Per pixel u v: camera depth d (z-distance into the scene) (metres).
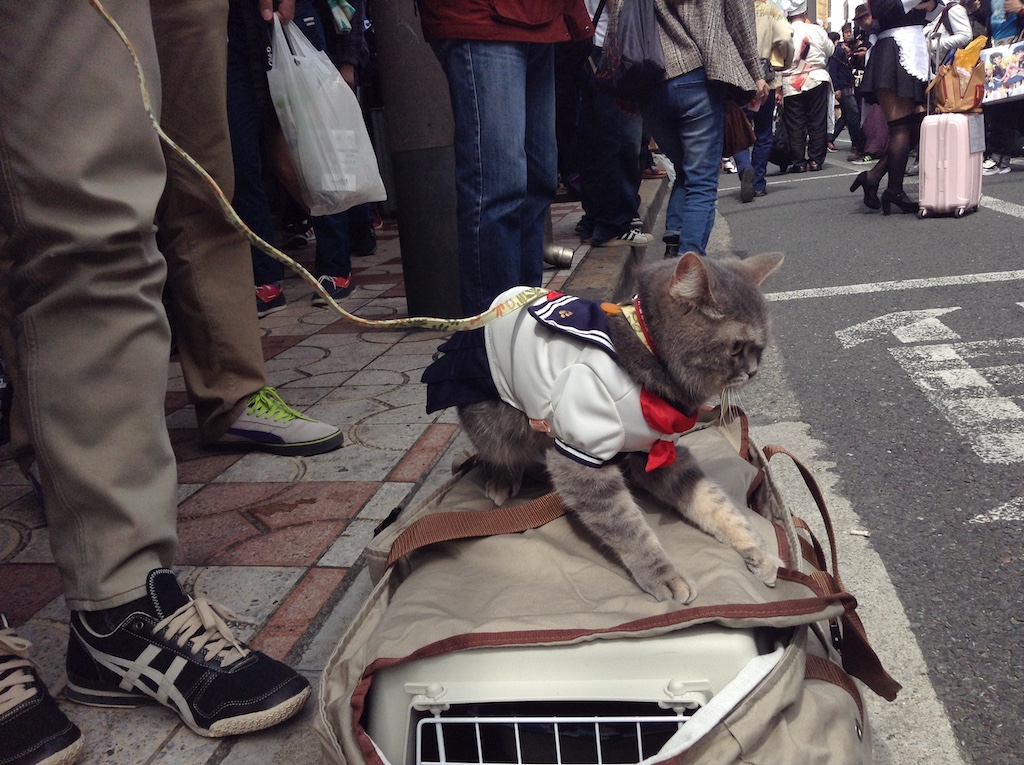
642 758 1.54
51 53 1.68
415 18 4.47
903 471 3.10
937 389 3.80
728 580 1.74
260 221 5.64
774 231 8.00
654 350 2.02
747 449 2.49
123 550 1.90
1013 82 9.05
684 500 2.05
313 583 2.44
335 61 5.89
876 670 1.64
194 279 3.19
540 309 2.12
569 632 1.52
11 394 2.72
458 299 4.99
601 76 5.24
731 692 1.40
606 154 6.46
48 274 1.78
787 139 12.78
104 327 1.83
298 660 2.11
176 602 1.95
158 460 1.97
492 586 1.80
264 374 3.48
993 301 4.93
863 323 4.86
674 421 1.96
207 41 2.86
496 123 3.55
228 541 2.72
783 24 10.02
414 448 3.37
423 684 1.53
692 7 4.91
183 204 3.09
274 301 5.84
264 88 4.77
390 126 4.78
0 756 1.71
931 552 2.57
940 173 7.43
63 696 2.05
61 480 1.85
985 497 2.85
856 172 12.02
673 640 1.49
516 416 2.26
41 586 2.54
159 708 1.99
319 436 3.38
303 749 1.84
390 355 4.66
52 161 1.71
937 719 1.92
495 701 1.51
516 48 3.51
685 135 5.26
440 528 1.94
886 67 7.64
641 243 6.86
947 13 8.80
